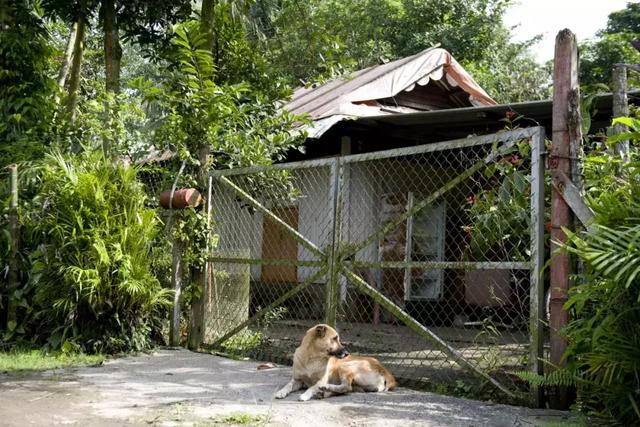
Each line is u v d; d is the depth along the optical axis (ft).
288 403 15.25
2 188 24.06
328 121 29.25
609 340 12.39
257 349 22.44
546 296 17.74
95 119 28.45
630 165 13.51
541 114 25.94
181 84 24.99
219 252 24.67
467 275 24.17
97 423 13.23
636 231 12.03
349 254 19.13
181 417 13.76
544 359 14.78
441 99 39.58
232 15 32.73
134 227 22.58
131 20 32.53
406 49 69.15
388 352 22.63
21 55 28.66
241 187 26.45
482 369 16.81
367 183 34.09
